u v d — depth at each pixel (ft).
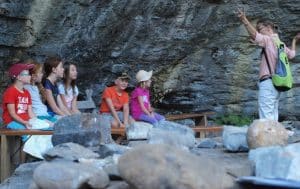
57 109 27.17
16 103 25.04
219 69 41.86
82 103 35.50
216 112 42.83
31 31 35.55
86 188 11.88
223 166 13.30
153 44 39.42
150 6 37.17
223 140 18.26
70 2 35.37
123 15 37.11
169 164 10.77
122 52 39.17
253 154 13.89
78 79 39.32
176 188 10.53
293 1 38.34
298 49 41.04
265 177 10.85
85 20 36.50
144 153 11.00
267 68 25.17
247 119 41.70
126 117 29.99
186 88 42.39
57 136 18.10
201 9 38.37
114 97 30.01
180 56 40.91
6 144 23.40
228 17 39.32
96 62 39.01
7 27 34.65
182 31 39.17
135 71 40.47
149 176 10.64
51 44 36.70
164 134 17.21
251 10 39.01
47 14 35.35
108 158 14.64
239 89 42.32
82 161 14.26
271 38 25.31
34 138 23.32
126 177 10.85
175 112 43.34
